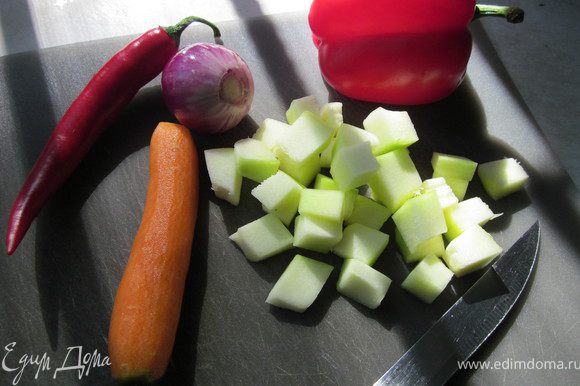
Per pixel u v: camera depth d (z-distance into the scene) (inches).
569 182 10.4
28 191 9.3
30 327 8.7
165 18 12.6
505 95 11.4
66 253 9.3
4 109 10.7
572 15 13.9
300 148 9.6
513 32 13.6
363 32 10.4
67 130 9.8
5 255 9.3
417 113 11.2
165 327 8.0
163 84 10.0
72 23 12.4
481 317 8.7
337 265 9.5
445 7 9.9
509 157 10.7
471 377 8.5
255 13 13.0
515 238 9.9
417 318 9.0
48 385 8.3
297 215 10.0
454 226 9.6
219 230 9.7
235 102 10.1
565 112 12.5
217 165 9.8
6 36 12.1
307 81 11.5
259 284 9.2
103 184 10.1
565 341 8.9
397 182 9.7
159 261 8.4
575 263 9.6
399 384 8.1
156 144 9.5
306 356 8.7
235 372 8.5
